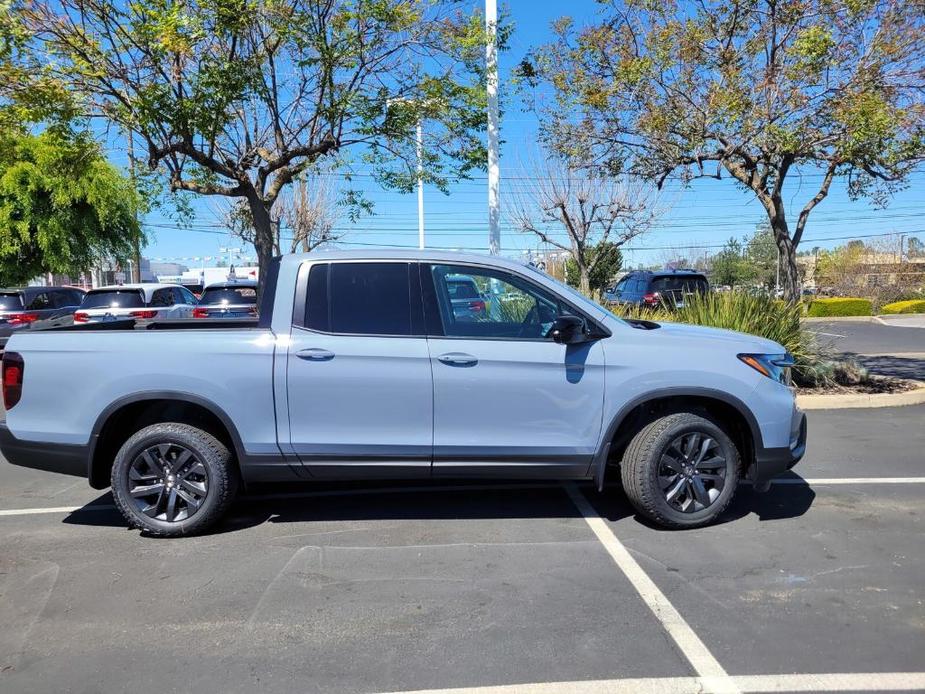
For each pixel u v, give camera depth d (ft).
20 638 11.07
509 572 13.32
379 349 14.61
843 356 36.24
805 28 27.71
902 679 9.69
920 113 26.40
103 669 10.18
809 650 10.44
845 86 27.55
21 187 66.39
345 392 14.61
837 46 27.30
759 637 10.83
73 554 14.43
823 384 31.68
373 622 11.46
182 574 13.38
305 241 91.35
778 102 28.32
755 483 15.38
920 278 116.67
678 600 12.10
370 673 10.00
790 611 11.66
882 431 24.90
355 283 15.07
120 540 15.20
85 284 130.52
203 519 15.10
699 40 28.43
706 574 13.12
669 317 32.94
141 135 25.63
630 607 11.86
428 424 14.73
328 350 14.58
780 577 12.96
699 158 31.76
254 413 14.67
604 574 13.17
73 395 14.75
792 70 26.96
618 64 30.55
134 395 14.62
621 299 58.13
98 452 15.05
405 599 12.26
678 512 15.12
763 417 14.99
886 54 27.20
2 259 69.00
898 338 63.93
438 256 15.34
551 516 16.42
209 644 10.84
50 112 24.57
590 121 33.35
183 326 18.40
